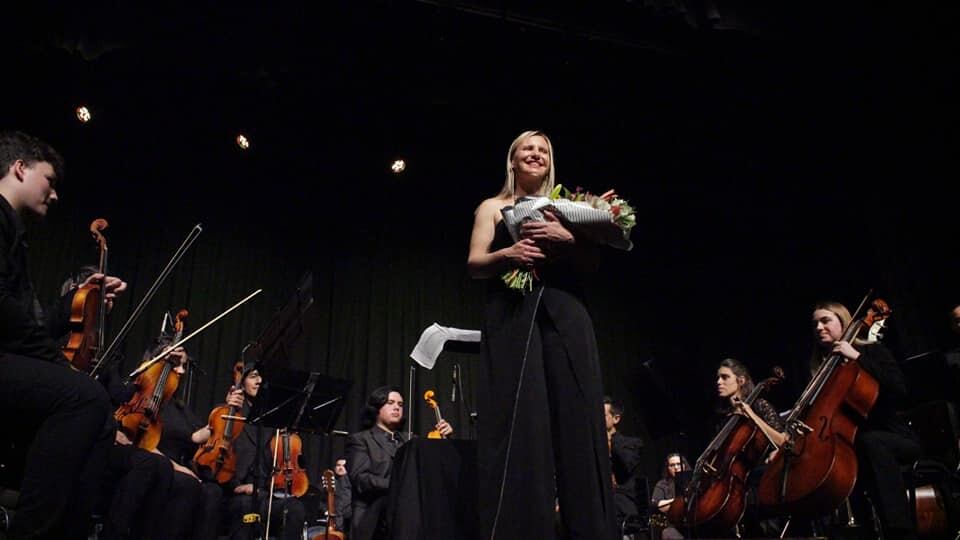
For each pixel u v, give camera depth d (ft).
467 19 21.45
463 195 26.50
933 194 21.04
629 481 16.98
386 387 17.65
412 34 21.93
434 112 25.39
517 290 6.71
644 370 16.31
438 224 25.89
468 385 23.61
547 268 6.76
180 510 11.71
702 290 27.50
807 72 21.85
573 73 23.27
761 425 12.15
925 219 21.20
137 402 12.75
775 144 24.04
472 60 23.00
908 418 14.26
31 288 6.90
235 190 23.82
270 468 16.03
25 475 5.86
